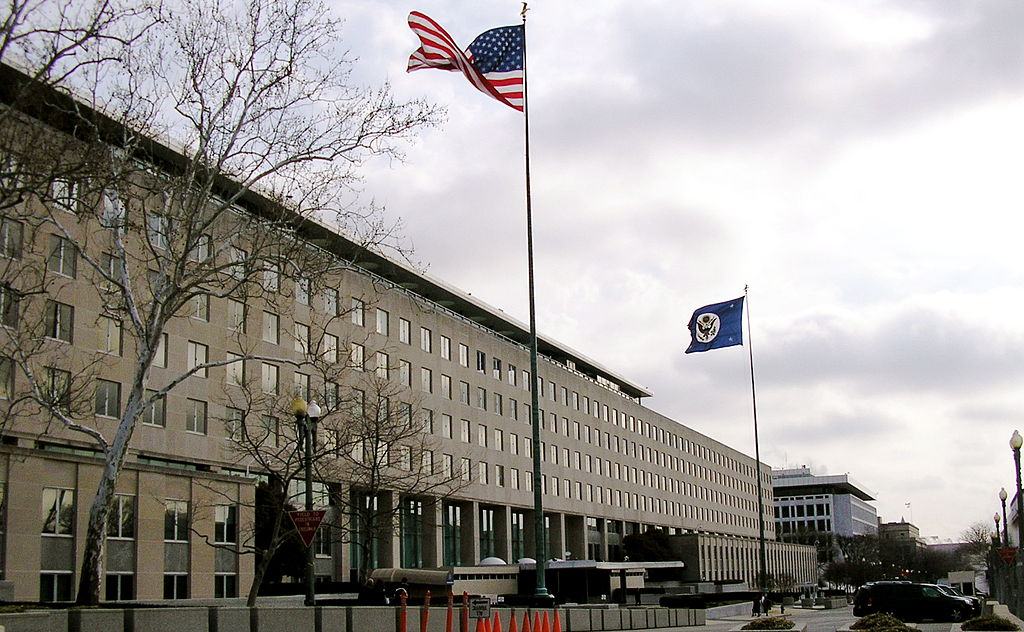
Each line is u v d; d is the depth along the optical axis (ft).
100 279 147.95
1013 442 140.97
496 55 116.26
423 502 234.17
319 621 77.15
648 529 390.83
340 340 202.18
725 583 368.27
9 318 132.57
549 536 315.58
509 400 291.79
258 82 84.17
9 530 126.21
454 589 194.59
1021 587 143.95
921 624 146.92
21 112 73.00
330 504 153.69
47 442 145.18
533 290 111.75
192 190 87.25
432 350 251.60
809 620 170.81
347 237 115.14
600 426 362.33
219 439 176.24
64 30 65.21
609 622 127.03
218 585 163.22
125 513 144.66
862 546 618.44
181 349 171.22
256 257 88.17
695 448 474.90
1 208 65.16
